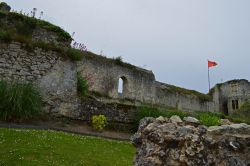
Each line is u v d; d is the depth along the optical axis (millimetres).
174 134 4309
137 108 14867
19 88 11844
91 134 11898
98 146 9711
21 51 13609
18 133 9281
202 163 3982
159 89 28484
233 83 40688
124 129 14023
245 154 4059
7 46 13367
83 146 9211
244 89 39812
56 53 14477
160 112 14672
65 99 13734
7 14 17656
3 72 13000
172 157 4199
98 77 22156
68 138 9953
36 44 14070
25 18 17953
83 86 15773
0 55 13125
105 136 12000
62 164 6965
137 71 25500
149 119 4922
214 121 7832
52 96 13664
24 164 6516
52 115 13227
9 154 7074
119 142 11328
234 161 3998
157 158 4281
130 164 8102
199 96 33281
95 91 21641
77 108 13680
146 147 4500
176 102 29969
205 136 4188
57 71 14258
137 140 4789
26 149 7652
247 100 39250
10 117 11180
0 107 11070
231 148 4086
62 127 12344
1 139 8242
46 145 8383
